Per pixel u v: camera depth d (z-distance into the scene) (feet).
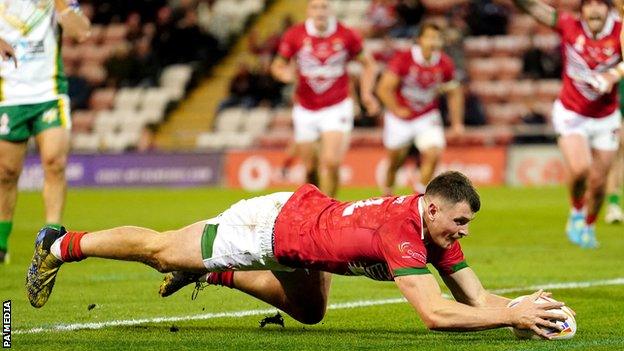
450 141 167.32
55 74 68.69
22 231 102.73
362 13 198.80
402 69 110.83
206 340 42.63
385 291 58.95
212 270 42.47
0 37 65.87
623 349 39.63
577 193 82.89
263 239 40.91
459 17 186.50
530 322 37.91
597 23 77.15
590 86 79.10
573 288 59.52
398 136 114.52
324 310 44.80
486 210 121.19
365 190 161.27
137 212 126.21
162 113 199.52
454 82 113.19
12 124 68.23
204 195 159.84
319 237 40.04
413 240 38.60
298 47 99.14
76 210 130.31
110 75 204.13
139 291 59.47
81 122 200.95
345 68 99.60
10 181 70.08
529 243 86.84
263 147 182.91
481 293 41.47
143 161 185.16
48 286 45.44
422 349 40.06
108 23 215.31
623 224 104.17
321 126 99.71
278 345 41.32
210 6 213.25
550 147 163.94
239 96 190.29
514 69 183.73
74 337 43.42
